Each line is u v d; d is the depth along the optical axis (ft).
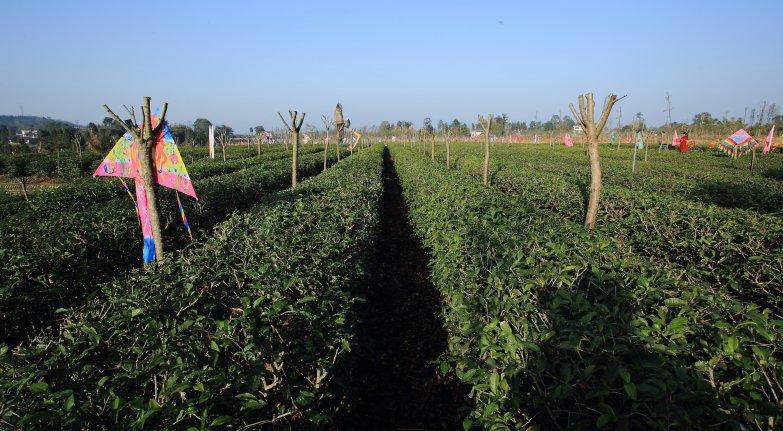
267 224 19.30
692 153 111.45
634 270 12.86
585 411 7.68
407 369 17.03
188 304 11.03
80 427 7.67
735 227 20.97
